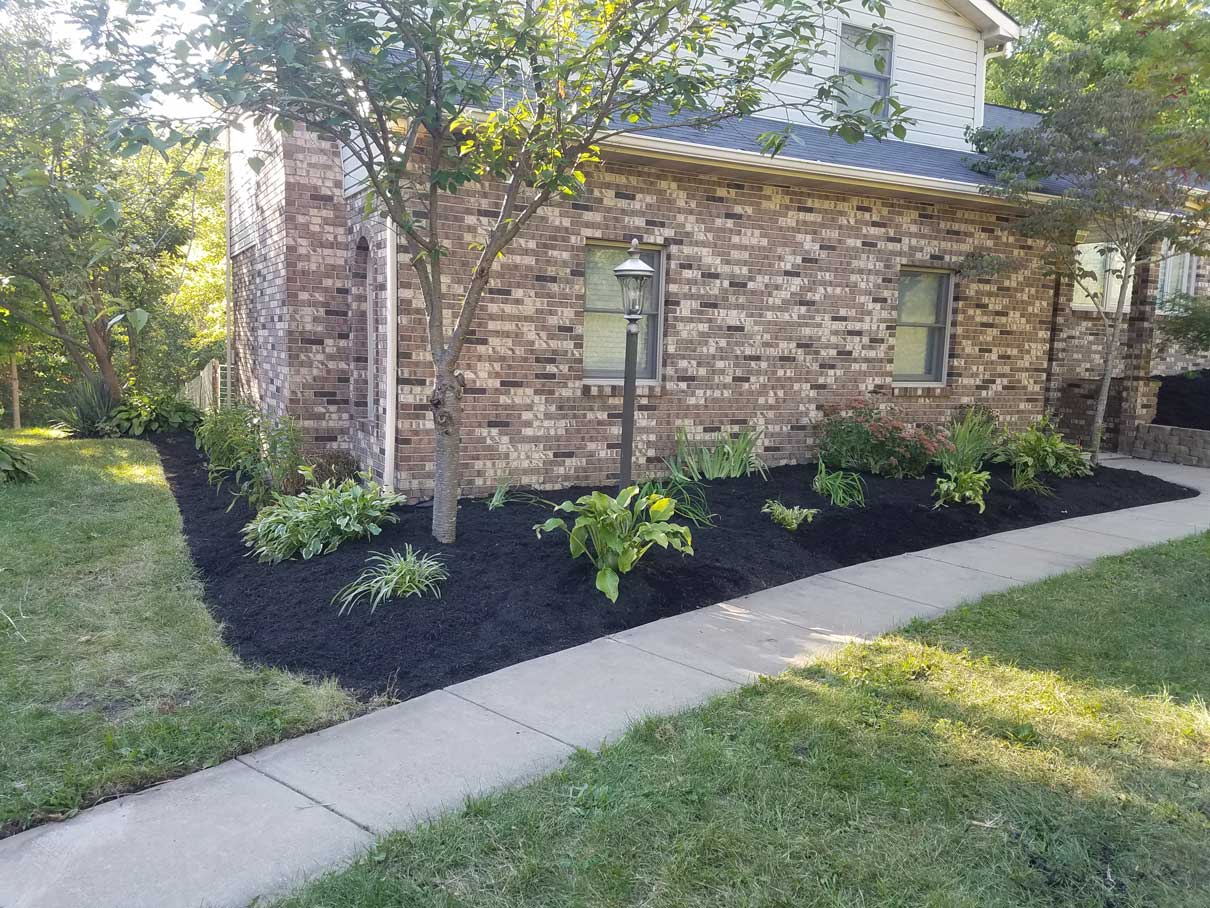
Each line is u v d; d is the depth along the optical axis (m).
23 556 6.41
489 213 7.97
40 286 12.06
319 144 9.13
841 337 9.95
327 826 3.18
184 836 3.11
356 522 6.51
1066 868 2.94
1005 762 3.60
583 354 8.73
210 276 21.84
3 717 3.97
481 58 5.84
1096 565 6.66
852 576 6.54
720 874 2.87
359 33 5.14
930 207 10.38
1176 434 11.94
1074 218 9.56
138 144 4.57
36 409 20.55
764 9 6.11
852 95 11.10
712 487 8.55
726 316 9.25
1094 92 9.28
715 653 4.95
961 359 10.84
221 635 5.08
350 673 4.61
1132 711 4.10
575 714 4.14
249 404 10.17
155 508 8.12
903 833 3.11
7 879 2.85
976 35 11.94
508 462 8.28
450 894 2.77
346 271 9.33
